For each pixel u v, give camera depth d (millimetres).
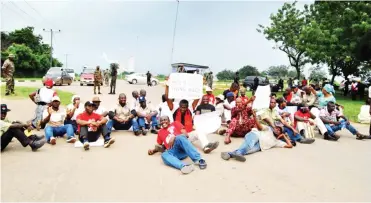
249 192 4723
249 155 6789
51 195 4430
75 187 4742
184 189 4781
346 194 4738
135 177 5238
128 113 9000
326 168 6000
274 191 4785
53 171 5391
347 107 18547
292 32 35125
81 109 8484
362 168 6055
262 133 7305
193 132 7414
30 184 4793
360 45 26734
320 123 8820
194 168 5781
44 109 8492
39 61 56969
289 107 9539
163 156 5953
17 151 6512
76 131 8234
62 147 6977
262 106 8195
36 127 8484
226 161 6277
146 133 8688
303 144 8070
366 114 12477
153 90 25422
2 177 5023
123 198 4406
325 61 33094
